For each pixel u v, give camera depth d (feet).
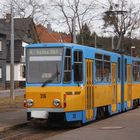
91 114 69.97
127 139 49.67
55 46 64.64
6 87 224.12
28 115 64.80
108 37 217.56
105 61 77.71
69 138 51.29
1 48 221.46
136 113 86.58
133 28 178.70
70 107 64.18
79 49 66.08
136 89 101.81
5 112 85.81
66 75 64.13
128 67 94.63
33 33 138.21
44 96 63.87
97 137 51.60
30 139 57.21
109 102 79.66
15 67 240.53
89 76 69.31
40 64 65.00
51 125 71.10
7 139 56.90
